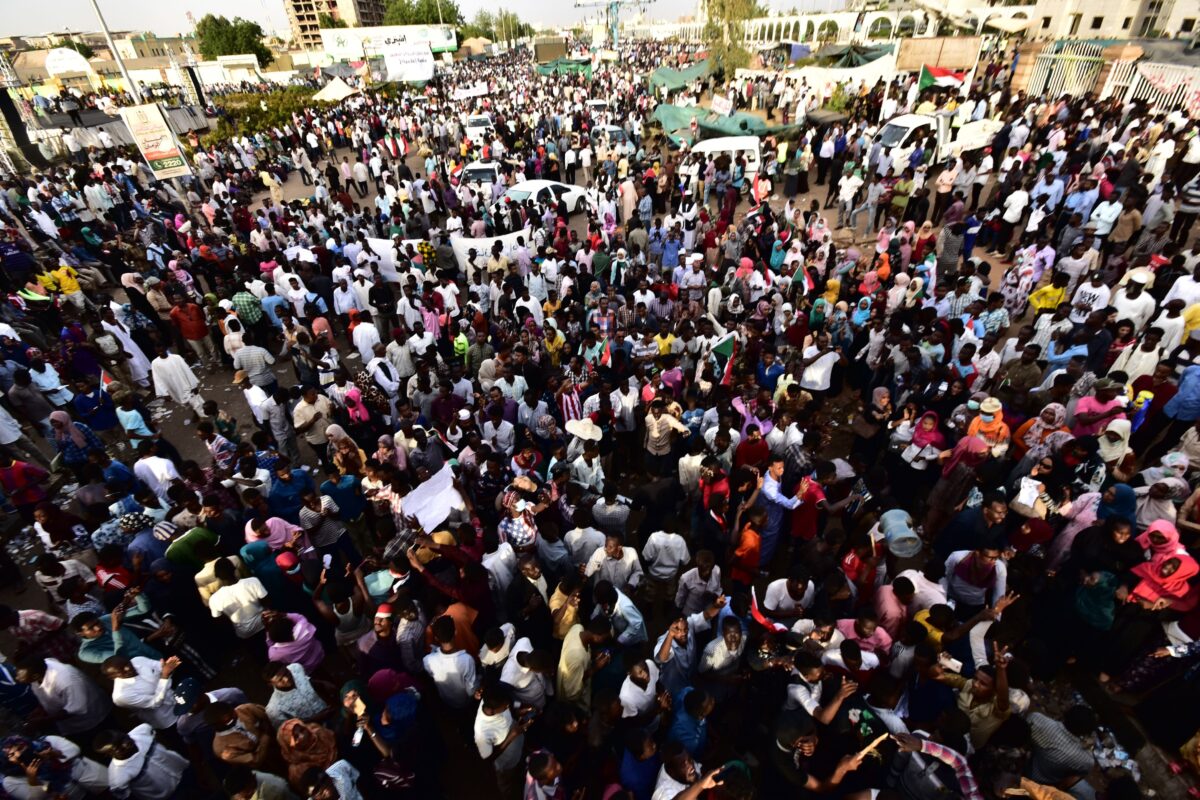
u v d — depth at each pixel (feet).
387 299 35.04
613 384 26.22
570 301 33.86
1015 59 83.61
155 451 21.93
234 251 44.62
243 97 149.48
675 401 23.06
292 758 12.54
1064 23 113.50
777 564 21.18
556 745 13.71
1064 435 19.03
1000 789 11.60
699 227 43.42
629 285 35.81
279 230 47.62
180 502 18.44
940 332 24.57
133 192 62.95
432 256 41.63
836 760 12.73
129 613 16.20
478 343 28.19
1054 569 17.26
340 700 15.53
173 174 62.59
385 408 25.09
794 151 60.23
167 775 13.41
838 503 18.83
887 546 16.72
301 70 235.81
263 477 20.26
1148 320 26.71
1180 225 37.11
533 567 15.99
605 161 69.51
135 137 59.72
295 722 12.66
